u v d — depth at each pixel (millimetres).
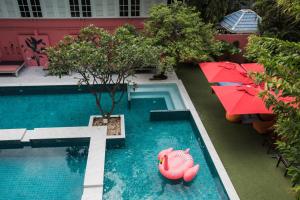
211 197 10031
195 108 14672
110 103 15602
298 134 6711
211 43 16594
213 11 19094
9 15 17359
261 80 7516
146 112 14867
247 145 12133
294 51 7504
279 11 15625
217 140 12375
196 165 10656
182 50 15328
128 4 17953
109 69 11758
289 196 9641
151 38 15695
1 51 18453
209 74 14008
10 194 9922
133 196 9984
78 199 9797
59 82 16484
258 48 8062
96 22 18312
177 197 9992
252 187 9984
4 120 13977
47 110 14898
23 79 16859
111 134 12414
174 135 13188
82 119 14188
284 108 7215
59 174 10820
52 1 17188
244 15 18484
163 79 17531
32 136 12070
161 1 18266
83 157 11734
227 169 10766
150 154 11938
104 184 10406
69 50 10867
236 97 11531
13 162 11328
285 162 10500
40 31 18156
